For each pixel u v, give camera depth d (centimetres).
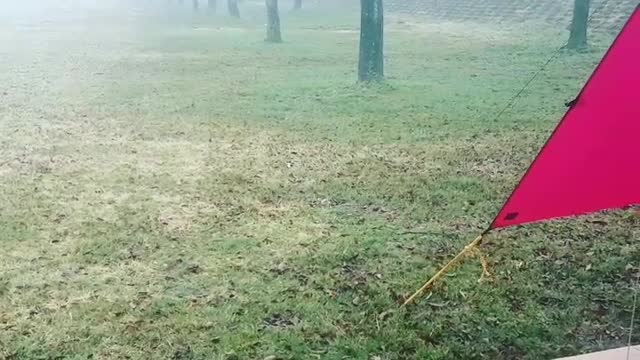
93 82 791
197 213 603
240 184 654
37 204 587
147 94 794
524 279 533
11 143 672
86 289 495
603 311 500
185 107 793
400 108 836
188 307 483
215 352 442
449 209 629
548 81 903
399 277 529
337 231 589
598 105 392
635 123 399
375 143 752
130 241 553
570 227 616
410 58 946
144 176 650
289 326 470
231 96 828
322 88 868
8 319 458
